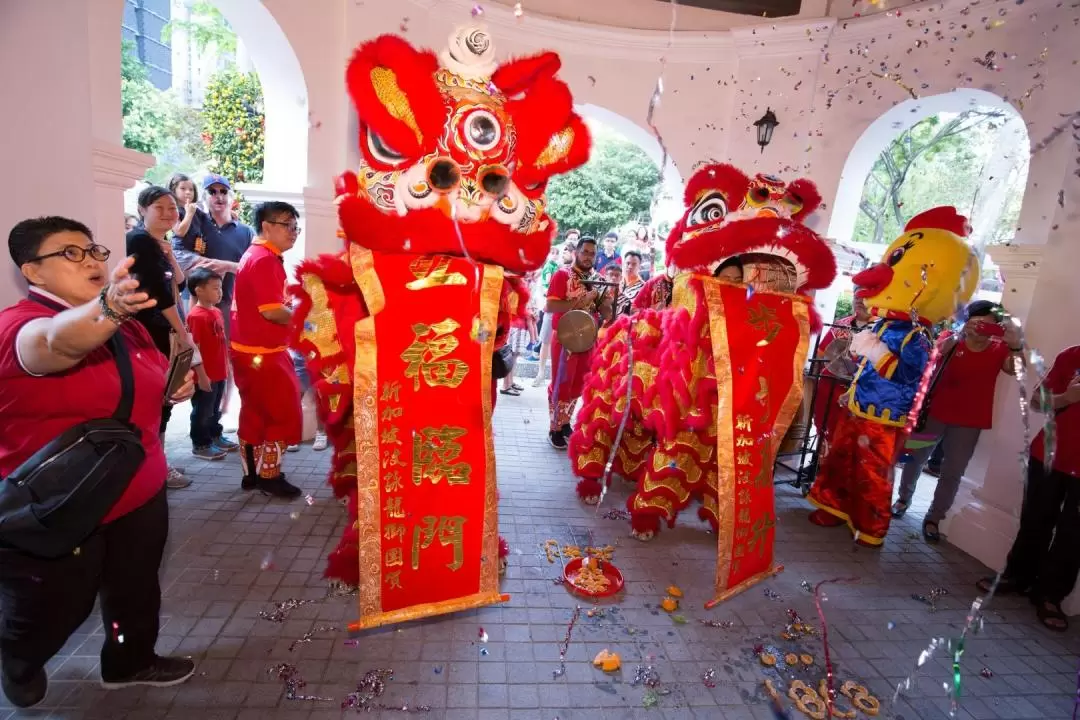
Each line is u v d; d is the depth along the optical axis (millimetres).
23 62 2031
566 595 2484
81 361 1424
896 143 7848
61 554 1346
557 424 4277
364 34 3721
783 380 2633
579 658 2109
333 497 3115
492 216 2113
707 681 2043
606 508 3363
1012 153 3756
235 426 3947
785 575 2857
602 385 3271
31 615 1479
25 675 1552
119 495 1387
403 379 2037
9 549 1406
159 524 1667
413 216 2014
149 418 1600
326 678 1896
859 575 2920
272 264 2807
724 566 2439
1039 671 2299
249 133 6430
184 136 8367
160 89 9789
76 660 1864
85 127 2250
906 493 3727
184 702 1747
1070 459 2574
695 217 2867
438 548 2121
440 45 4320
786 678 2102
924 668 2248
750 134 4836
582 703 1903
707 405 2703
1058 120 3322
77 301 1443
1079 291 2785
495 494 2209
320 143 3652
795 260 2613
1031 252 3164
